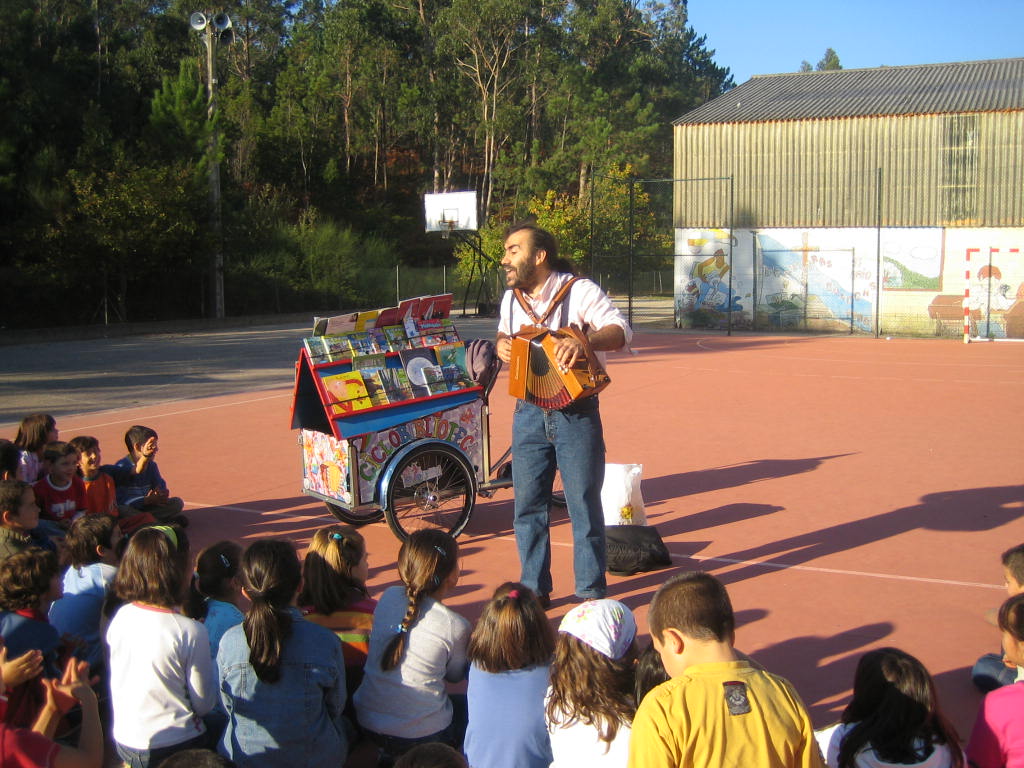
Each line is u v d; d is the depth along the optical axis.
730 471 9.41
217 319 33.69
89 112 32.91
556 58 67.31
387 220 60.53
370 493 6.71
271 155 55.62
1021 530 7.23
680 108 75.44
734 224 29.02
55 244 28.81
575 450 5.16
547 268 5.14
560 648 3.26
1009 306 26.06
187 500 8.52
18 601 3.91
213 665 4.11
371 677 3.91
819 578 6.19
